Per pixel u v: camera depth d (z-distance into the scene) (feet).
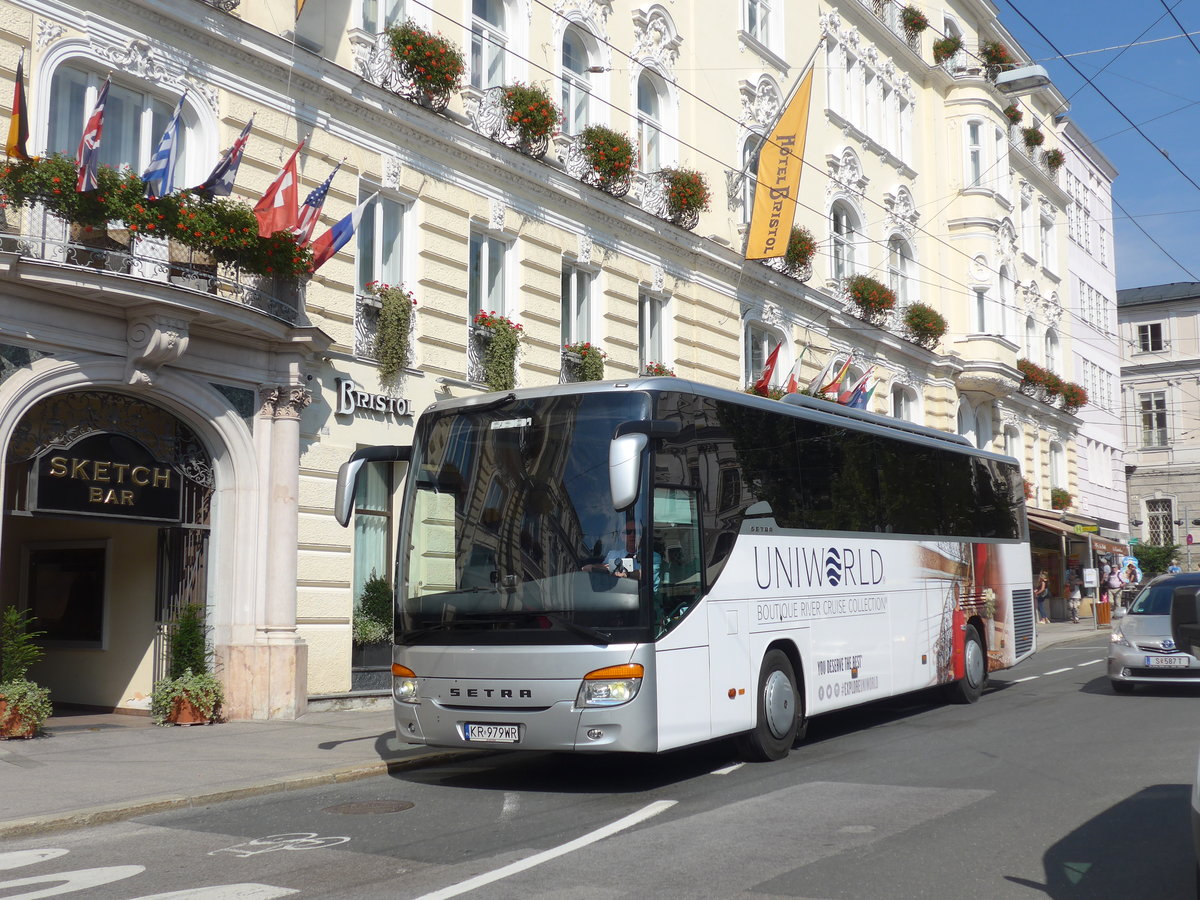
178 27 47.62
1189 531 204.13
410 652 35.01
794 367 89.04
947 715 51.03
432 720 34.24
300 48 51.80
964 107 125.08
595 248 70.79
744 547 38.22
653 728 32.27
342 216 54.24
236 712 47.96
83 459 44.14
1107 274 180.86
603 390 34.68
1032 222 143.02
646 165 77.92
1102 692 58.39
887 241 111.55
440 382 58.80
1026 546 65.16
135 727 45.80
